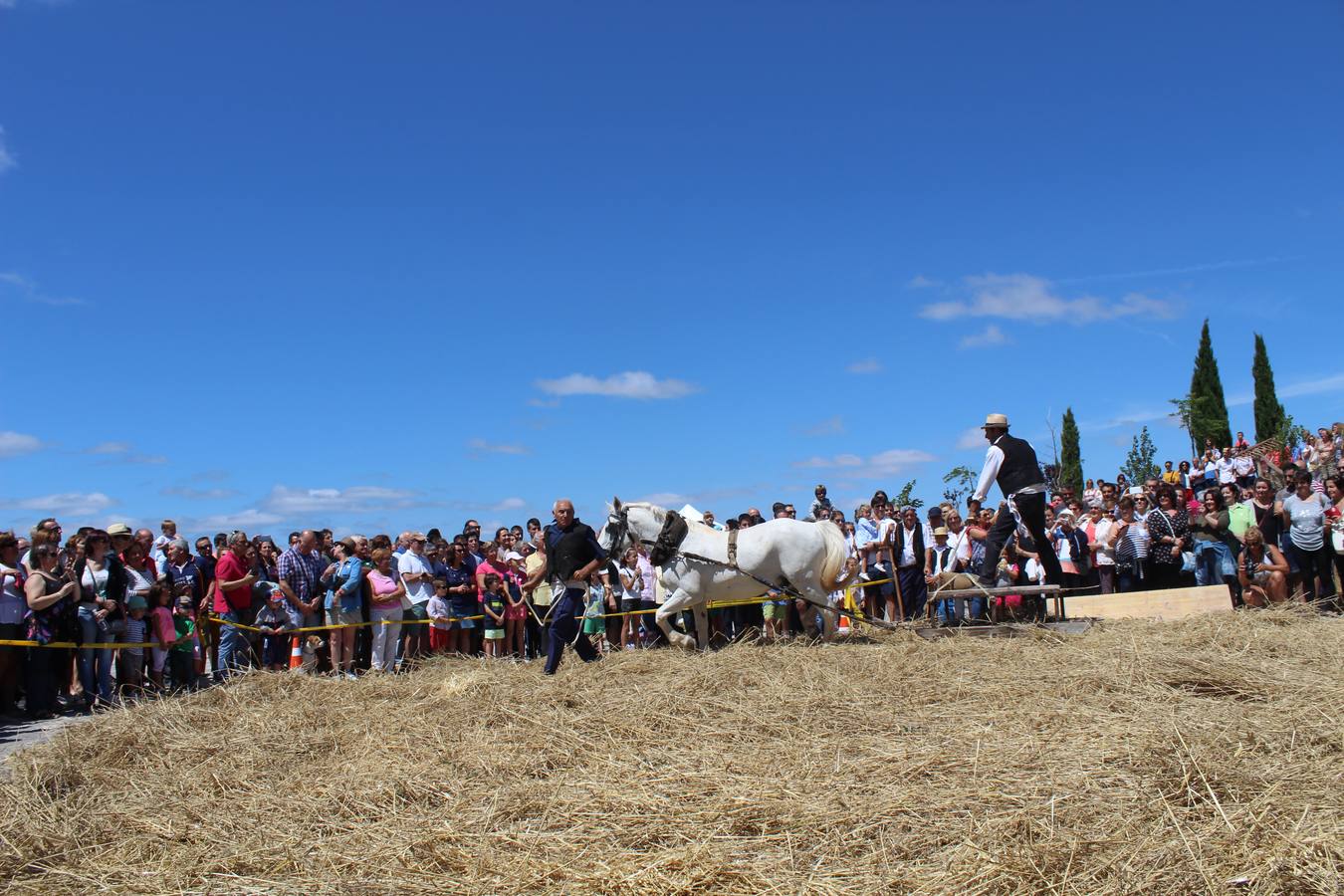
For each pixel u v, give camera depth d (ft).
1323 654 28.60
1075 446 175.22
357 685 33.83
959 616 44.96
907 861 15.57
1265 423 171.94
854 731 23.63
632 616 52.21
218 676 43.45
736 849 16.29
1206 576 48.32
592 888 15.31
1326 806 16.07
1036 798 17.25
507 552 52.95
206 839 18.86
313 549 43.96
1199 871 14.07
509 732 25.16
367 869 16.81
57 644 34.91
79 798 21.67
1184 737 19.47
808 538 40.50
